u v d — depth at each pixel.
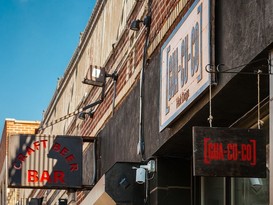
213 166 8.49
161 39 12.60
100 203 13.61
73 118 21.33
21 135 16.53
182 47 10.89
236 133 8.57
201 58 10.02
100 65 18.47
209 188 12.22
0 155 35.53
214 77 9.62
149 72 13.11
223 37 9.59
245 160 8.52
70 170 16.56
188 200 12.71
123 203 13.06
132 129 14.16
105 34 18.31
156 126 12.50
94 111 18.25
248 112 10.34
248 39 8.88
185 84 10.64
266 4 8.45
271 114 8.45
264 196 10.18
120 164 13.22
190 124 10.93
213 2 9.83
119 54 16.05
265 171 8.56
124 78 15.35
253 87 9.43
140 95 13.54
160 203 12.62
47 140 16.62
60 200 19.61
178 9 11.70
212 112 10.36
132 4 15.43
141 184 13.15
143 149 13.25
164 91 11.73
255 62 8.81
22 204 30.25
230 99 9.87
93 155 17.14
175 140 11.80
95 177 16.92
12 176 16.28
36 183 16.34
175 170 12.79
